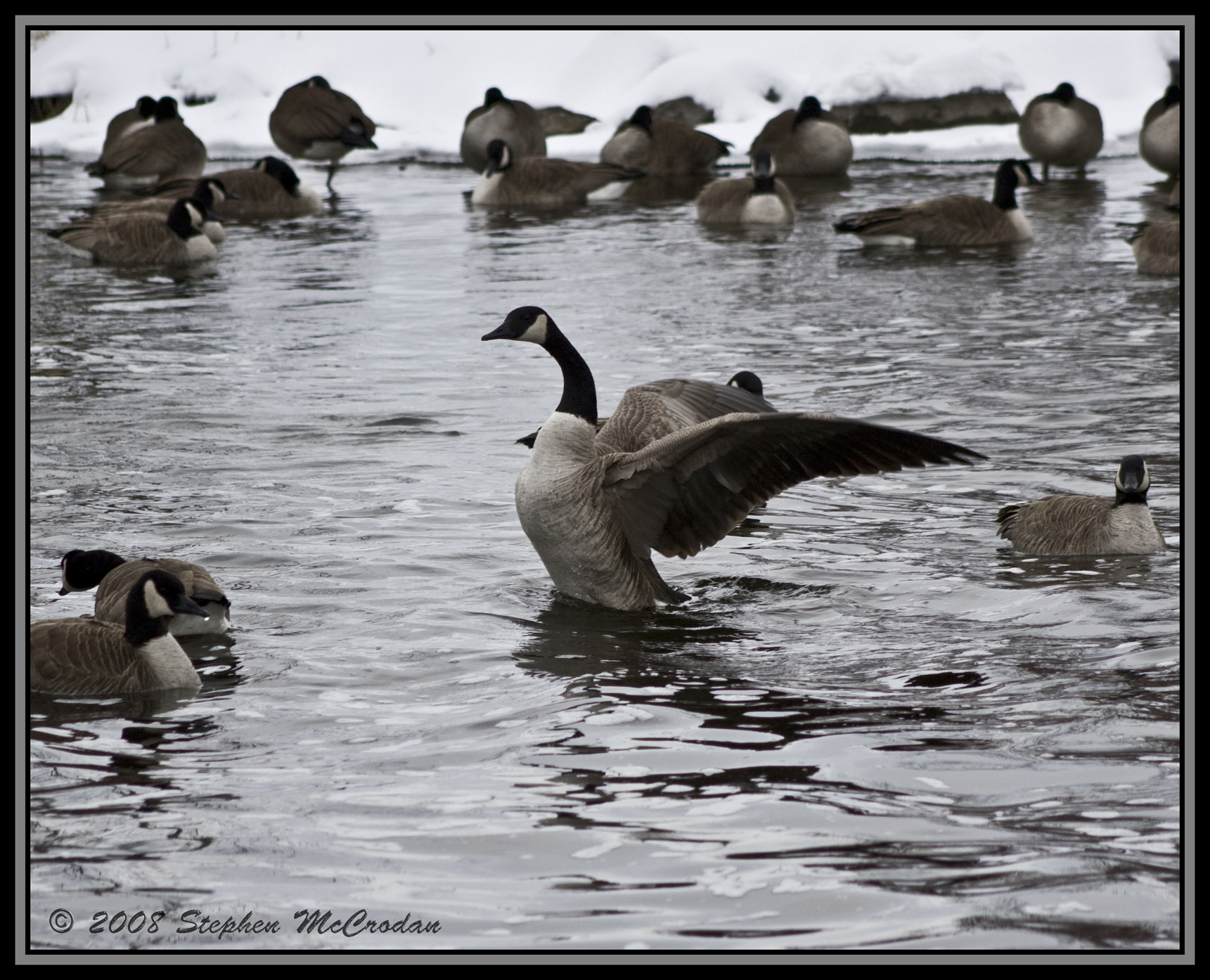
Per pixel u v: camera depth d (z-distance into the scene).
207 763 8.79
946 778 8.30
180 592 10.34
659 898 6.92
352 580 12.60
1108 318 23.56
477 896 6.97
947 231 30.95
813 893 6.92
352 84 49.59
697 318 24.52
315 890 7.06
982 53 46.53
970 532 13.99
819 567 13.05
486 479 15.80
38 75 51.50
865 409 18.30
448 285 27.98
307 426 18.14
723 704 9.68
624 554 11.91
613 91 48.03
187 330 24.27
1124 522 13.05
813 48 48.34
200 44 52.00
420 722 9.46
